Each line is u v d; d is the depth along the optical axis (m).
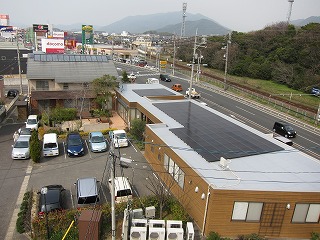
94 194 19.22
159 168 24.11
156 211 18.91
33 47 95.19
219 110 45.50
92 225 16.12
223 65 90.25
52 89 40.38
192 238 16.45
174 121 27.78
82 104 38.22
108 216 17.92
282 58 77.19
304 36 75.56
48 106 39.28
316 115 43.22
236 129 26.06
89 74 41.75
